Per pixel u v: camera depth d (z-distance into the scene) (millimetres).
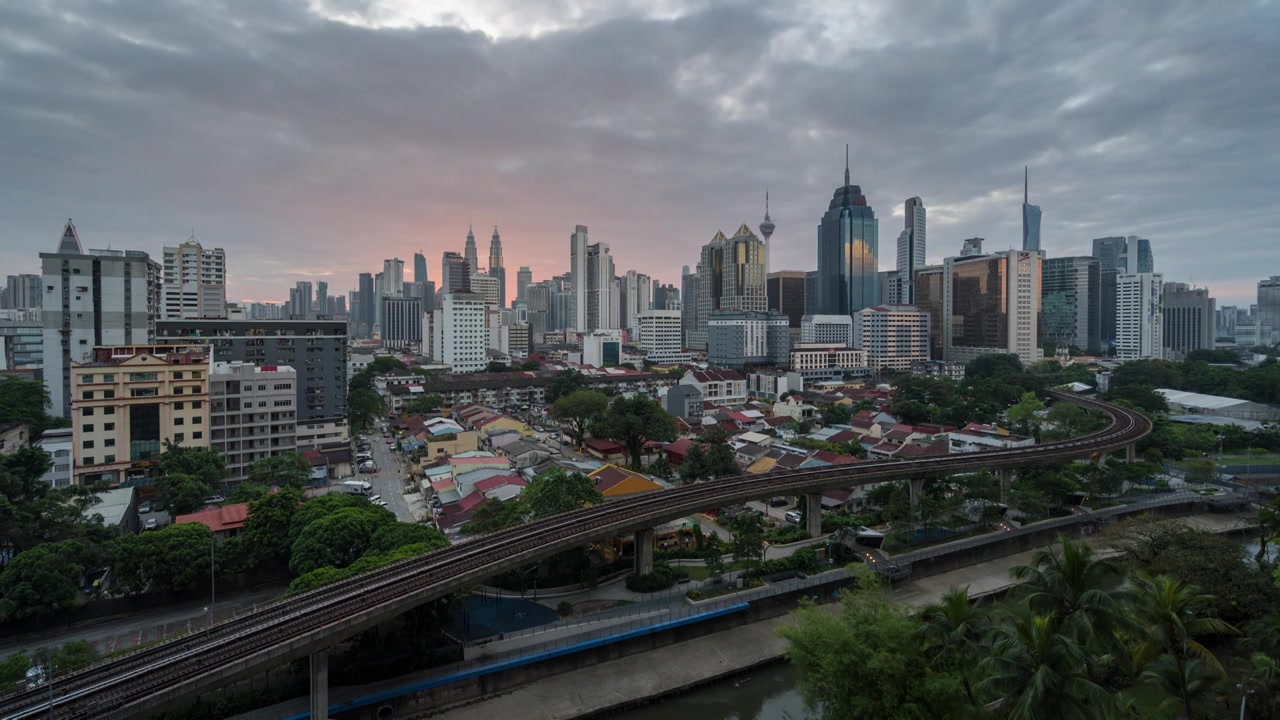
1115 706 37250
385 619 52406
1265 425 153250
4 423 122188
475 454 126625
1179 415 175125
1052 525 99375
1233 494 113125
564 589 76625
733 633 70875
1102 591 42438
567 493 85250
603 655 64375
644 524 75938
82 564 68000
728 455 113625
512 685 59781
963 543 91812
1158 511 108312
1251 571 61781
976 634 44562
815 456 122375
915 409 174375
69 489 81625
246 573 75812
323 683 50406
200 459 99000
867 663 44688
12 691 44719
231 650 46906
